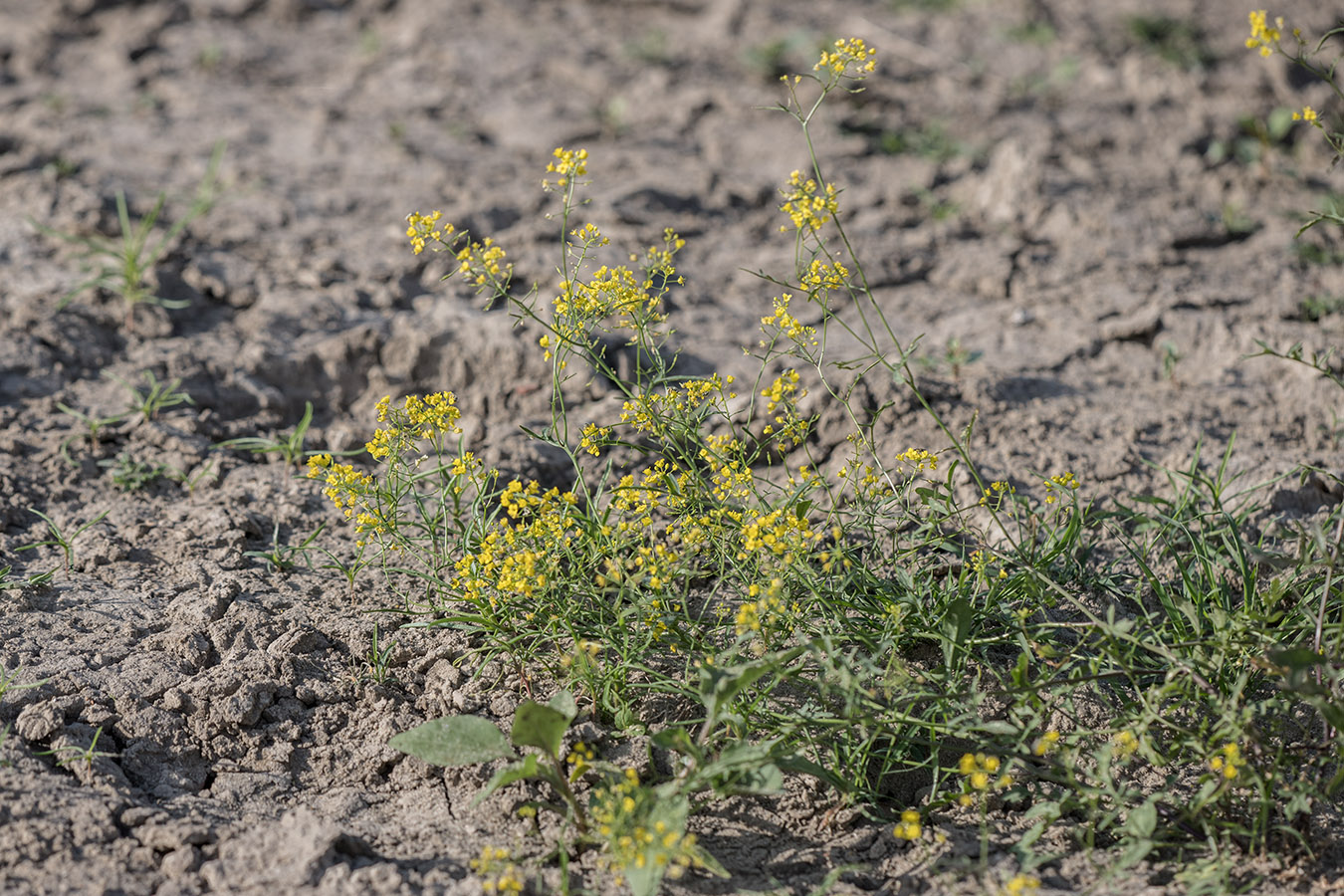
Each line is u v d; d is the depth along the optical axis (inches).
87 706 115.2
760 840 107.5
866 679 109.3
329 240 225.1
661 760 113.6
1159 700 113.0
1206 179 259.9
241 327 195.8
